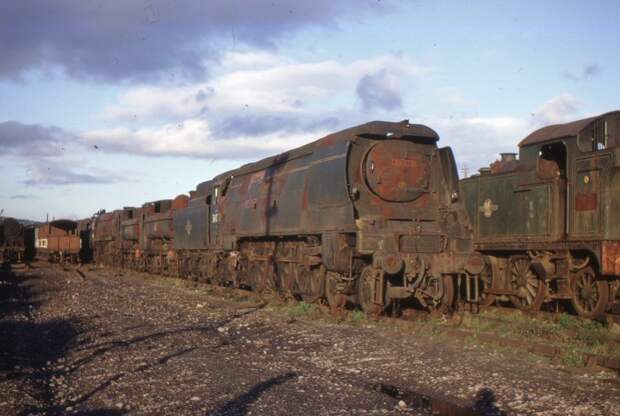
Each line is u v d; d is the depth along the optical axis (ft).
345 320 46.06
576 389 25.50
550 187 49.52
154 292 79.10
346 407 23.20
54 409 24.26
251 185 71.77
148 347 37.58
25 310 60.29
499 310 52.54
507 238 53.83
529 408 22.97
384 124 50.34
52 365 33.37
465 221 49.16
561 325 43.01
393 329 41.86
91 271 140.56
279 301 59.67
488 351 34.04
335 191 50.03
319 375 28.86
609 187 43.78
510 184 53.72
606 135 45.39
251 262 72.08
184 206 112.88
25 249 177.17
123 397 25.64
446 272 46.96
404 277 46.11
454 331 38.83
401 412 22.56
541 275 50.14
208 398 24.98
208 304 62.49
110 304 63.72
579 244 45.98
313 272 55.83
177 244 106.42
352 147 49.83
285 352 35.24
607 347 33.55
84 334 43.70
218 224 83.51
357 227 47.09
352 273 48.62
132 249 143.43
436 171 51.80
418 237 48.14
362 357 32.99
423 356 32.73
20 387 26.91
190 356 34.37
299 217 56.39
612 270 43.16
